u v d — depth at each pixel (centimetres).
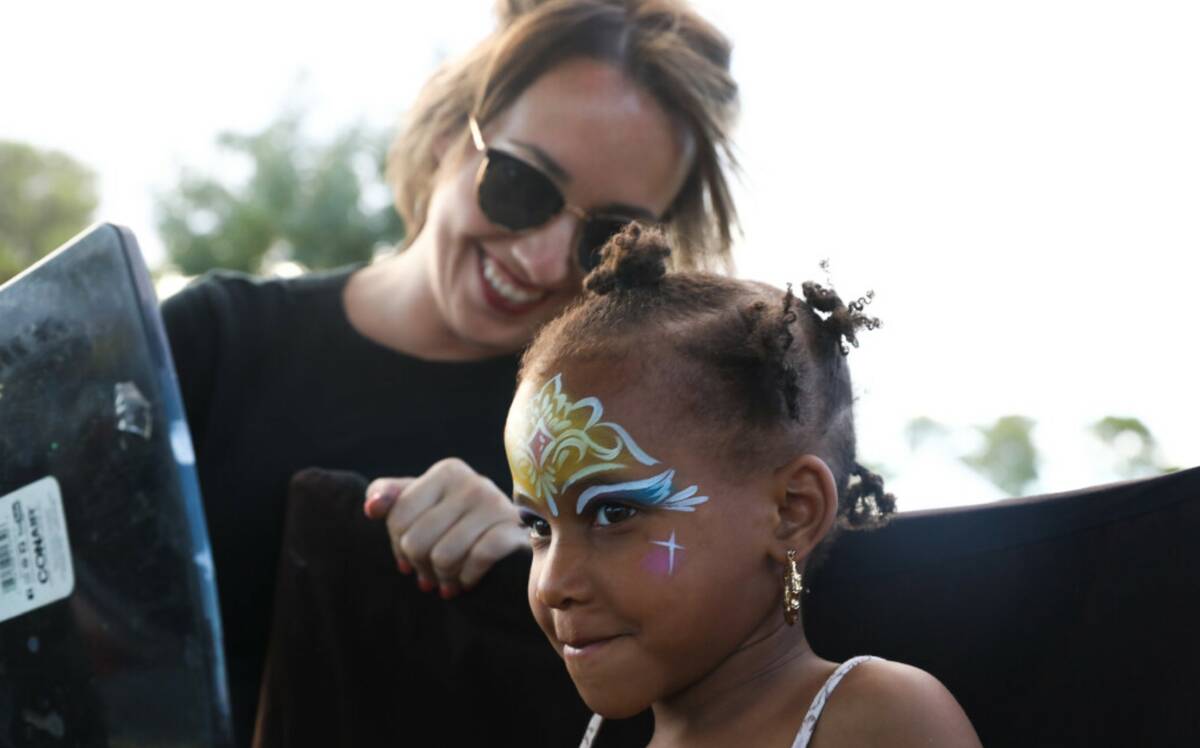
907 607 158
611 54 226
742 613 143
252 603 230
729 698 146
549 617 146
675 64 228
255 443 234
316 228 933
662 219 241
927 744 133
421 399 238
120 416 130
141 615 126
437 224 233
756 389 145
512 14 251
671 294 155
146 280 135
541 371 151
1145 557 146
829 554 162
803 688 144
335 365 241
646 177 228
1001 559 155
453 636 178
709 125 235
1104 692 146
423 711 179
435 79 265
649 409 143
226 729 120
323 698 187
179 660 122
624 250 158
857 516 158
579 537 144
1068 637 149
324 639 187
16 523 138
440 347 242
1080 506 151
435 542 176
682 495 141
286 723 189
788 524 145
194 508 125
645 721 166
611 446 142
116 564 129
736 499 143
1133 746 143
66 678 133
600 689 141
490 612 176
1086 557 150
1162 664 143
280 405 237
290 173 952
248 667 229
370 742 182
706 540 141
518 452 149
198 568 123
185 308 242
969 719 152
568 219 223
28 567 137
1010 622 153
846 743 136
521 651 174
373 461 234
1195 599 142
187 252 952
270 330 244
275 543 231
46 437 138
